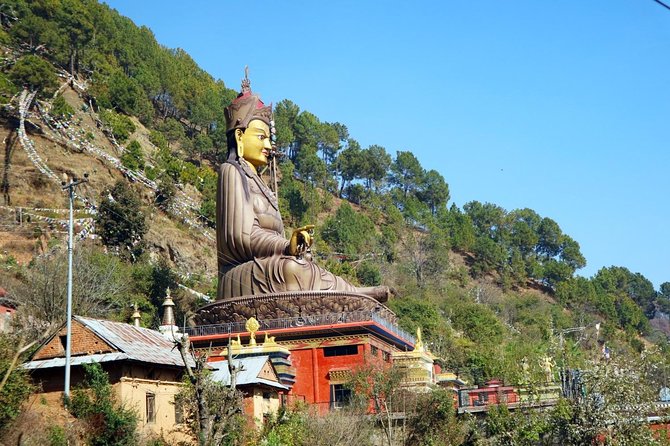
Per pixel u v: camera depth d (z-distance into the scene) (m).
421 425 53.66
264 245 69.44
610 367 48.84
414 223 193.62
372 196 194.38
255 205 71.81
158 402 44.72
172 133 164.50
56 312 66.94
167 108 177.25
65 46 152.62
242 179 72.31
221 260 71.44
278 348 61.53
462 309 120.69
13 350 38.53
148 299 88.19
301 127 195.50
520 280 191.75
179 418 45.81
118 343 43.91
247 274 68.94
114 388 42.66
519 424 48.19
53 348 44.22
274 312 67.00
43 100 132.75
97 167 122.69
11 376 37.22
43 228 101.75
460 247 195.00
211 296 97.81
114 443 38.88
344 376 64.25
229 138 75.06
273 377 53.50
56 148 122.06
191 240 119.25
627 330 181.88
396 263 155.50
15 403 37.03
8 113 123.56
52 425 38.50
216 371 50.66
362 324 64.81
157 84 172.62
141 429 42.72
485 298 158.50
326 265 125.06
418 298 126.56
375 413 56.69
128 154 130.62
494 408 49.56
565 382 51.94
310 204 164.75
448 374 73.75
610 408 47.19
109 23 170.25
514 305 158.75
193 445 44.00
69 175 116.12
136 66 173.88
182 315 88.00
